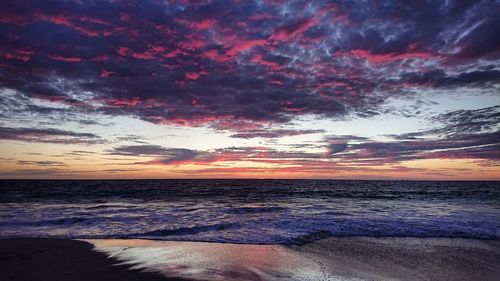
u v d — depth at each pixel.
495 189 53.25
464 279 6.75
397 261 7.97
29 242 9.50
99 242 9.77
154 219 14.54
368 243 9.87
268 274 6.71
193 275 6.56
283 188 53.75
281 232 11.45
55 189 41.25
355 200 27.80
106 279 6.26
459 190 48.72
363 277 6.68
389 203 24.41
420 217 15.34
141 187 50.84
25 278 6.32
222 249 9.02
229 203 23.92
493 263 7.89
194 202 24.66
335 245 9.60
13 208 19.00
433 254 8.65
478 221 13.92
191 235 10.93
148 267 7.13
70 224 13.03
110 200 25.86
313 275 6.71
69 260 7.64
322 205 22.38
